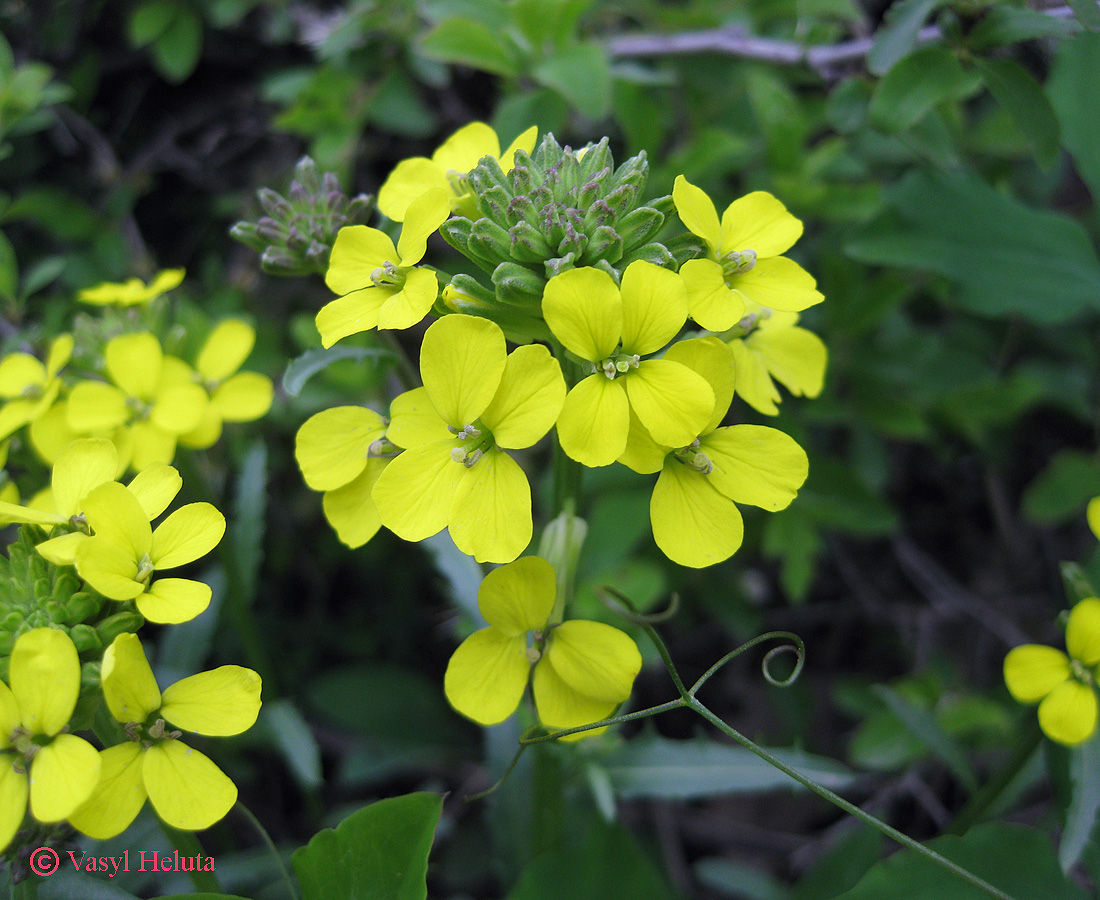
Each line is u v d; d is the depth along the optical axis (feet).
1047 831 0.68
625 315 0.48
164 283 0.64
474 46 0.68
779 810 0.85
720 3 0.79
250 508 0.66
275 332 0.79
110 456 0.51
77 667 0.46
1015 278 0.67
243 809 0.52
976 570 0.96
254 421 0.75
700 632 0.90
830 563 0.95
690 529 0.49
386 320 0.49
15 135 0.79
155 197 0.87
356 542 0.52
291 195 0.58
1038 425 0.96
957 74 0.61
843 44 0.74
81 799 0.44
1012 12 0.60
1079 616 0.53
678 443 0.47
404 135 0.84
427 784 0.83
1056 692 0.53
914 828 0.79
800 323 0.78
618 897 0.61
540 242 0.50
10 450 0.63
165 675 0.65
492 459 0.48
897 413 0.77
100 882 0.51
